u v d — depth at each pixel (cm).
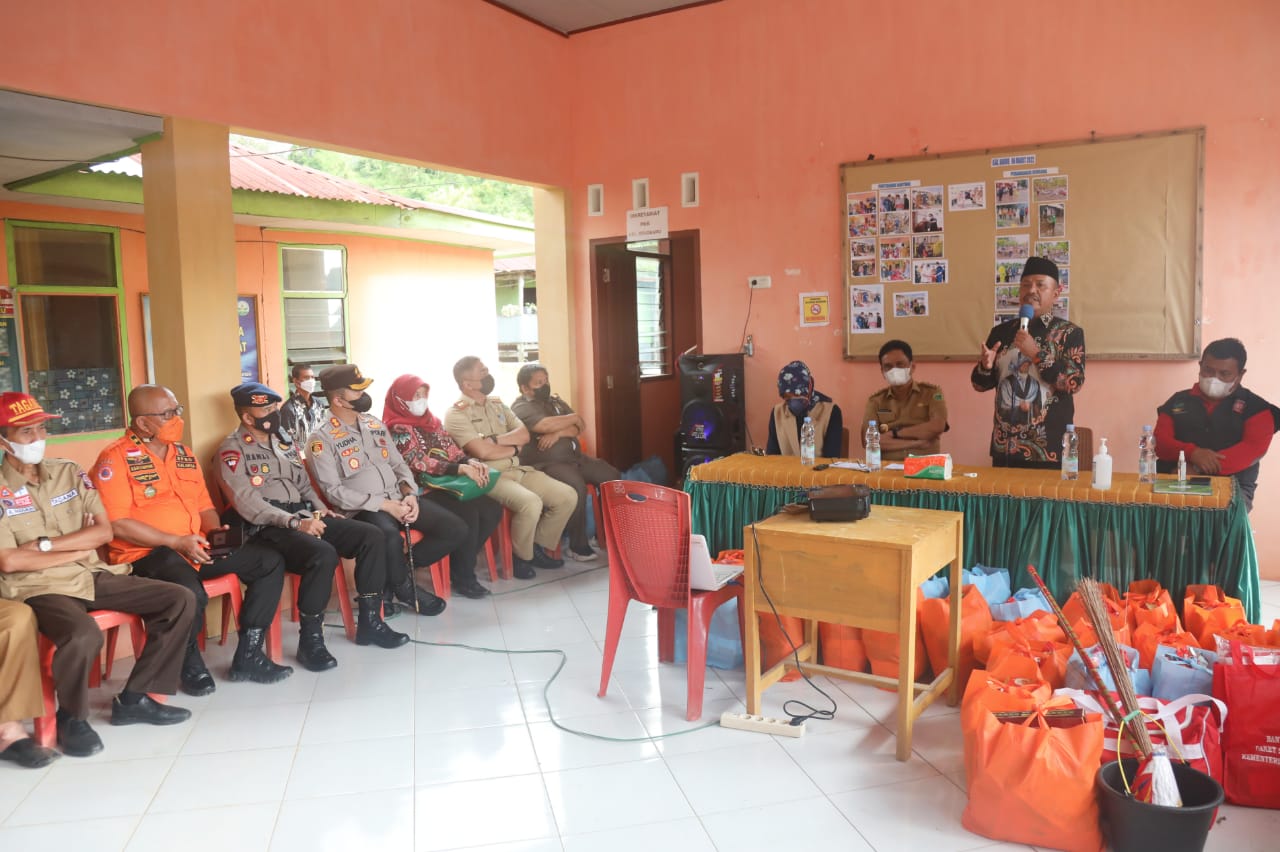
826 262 601
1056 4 520
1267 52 474
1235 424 431
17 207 657
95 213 706
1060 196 526
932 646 355
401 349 1004
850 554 309
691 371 628
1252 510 497
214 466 443
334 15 503
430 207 892
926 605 356
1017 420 451
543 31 657
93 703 370
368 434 476
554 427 590
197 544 376
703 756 316
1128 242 512
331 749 329
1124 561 358
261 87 465
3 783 309
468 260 1093
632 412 748
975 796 259
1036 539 369
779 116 607
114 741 339
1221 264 493
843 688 370
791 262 612
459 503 513
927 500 390
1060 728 256
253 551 400
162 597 350
